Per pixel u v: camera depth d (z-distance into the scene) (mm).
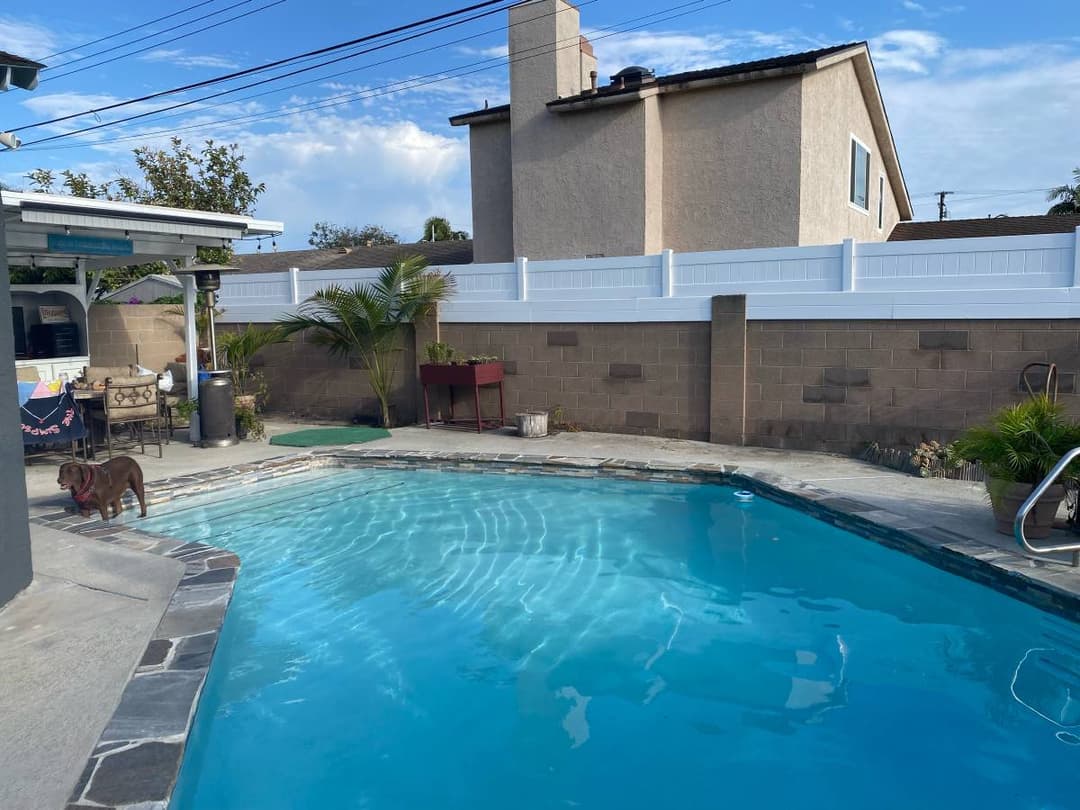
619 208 14047
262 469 9016
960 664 4586
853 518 6566
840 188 14922
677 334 10117
